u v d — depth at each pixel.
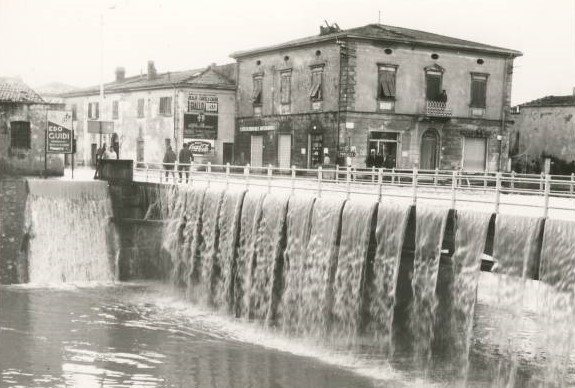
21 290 29.94
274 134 48.56
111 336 23.36
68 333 23.47
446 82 44.59
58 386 18.12
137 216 34.00
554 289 16.33
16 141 34.62
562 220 16.16
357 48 42.03
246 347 22.47
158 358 20.98
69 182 32.38
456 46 44.19
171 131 52.94
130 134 59.12
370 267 22.16
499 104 46.50
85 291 30.28
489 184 43.66
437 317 20.25
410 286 21.28
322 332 22.80
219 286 28.67
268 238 25.78
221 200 29.08
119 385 18.33
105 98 63.00
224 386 18.44
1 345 21.69
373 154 42.88
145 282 32.62
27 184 31.52
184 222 31.69
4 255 31.12
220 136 53.28
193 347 22.33
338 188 30.78
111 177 33.59
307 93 45.34
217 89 52.78
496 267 17.55
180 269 31.72
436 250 19.08
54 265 31.89
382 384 18.70
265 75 49.47
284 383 18.73
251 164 51.28
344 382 18.86
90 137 65.44
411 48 43.41
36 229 31.58
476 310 21.53
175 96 52.25
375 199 25.31
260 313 26.09
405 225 20.03
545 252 16.38
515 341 19.50
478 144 46.16
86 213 32.72
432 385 18.55
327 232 22.80
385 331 21.61
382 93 42.69
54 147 34.56
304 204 24.00
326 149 42.81
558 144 52.50
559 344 16.84
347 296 22.02
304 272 23.84
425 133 44.50
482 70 45.72
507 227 17.31
